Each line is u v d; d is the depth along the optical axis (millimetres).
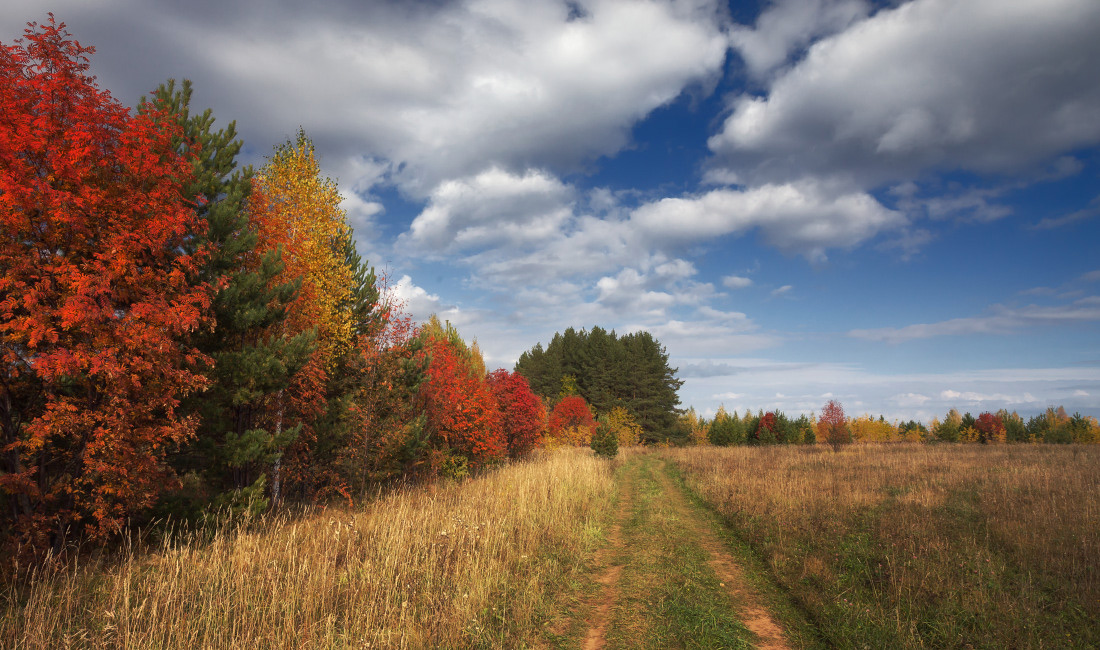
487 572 7375
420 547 8312
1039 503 11719
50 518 7238
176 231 8062
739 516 12625
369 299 17938
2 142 6461
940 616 6070
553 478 16406
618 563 9039
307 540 8672
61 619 5676
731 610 6867
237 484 11438
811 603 6863
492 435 21312
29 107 6965
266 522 10266
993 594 6648
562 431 40812
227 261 9945
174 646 5070
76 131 7102
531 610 6387
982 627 5773
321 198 14477
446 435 18047
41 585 6090
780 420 59750
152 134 8094
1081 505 11180
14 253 6832
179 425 8148
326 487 13977
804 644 5832
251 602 6051
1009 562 7996
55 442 8109
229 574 6922
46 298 7102
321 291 13805
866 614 6273
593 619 6520
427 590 6586
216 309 9555
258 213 12609
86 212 7266
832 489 15555
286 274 12844
